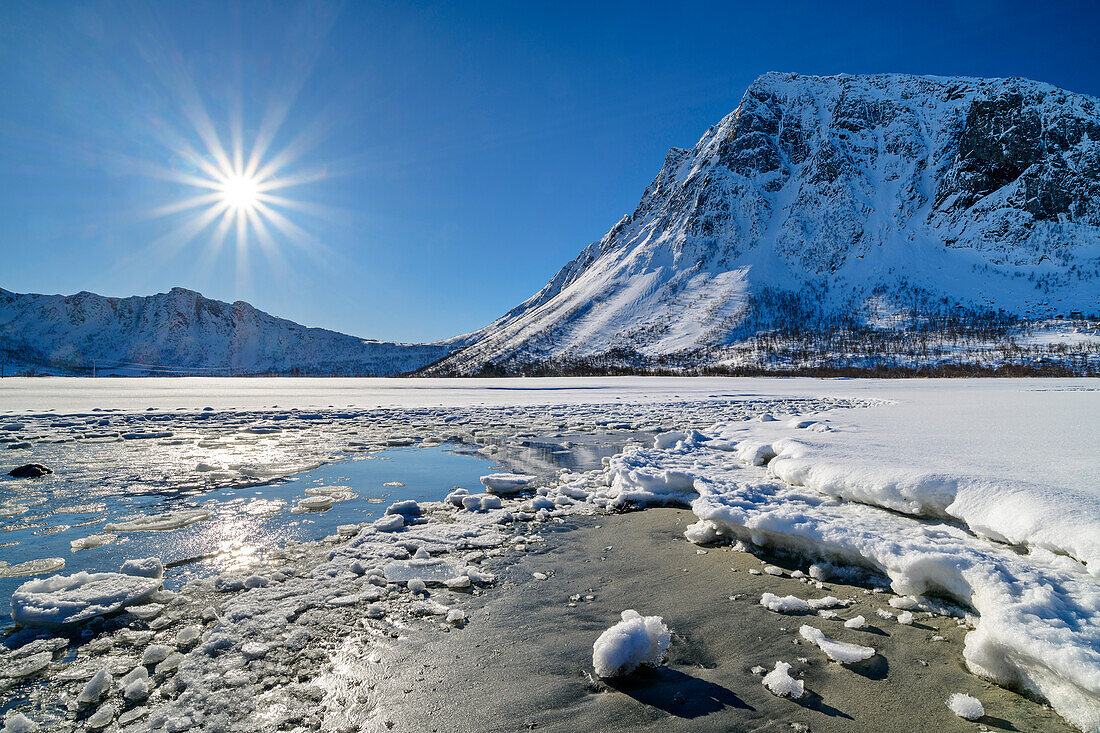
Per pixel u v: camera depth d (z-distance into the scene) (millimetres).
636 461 8156
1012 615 2857
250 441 12586
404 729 2568
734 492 5711
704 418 18016
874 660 3094
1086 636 2604
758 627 3529
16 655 3221
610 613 3805
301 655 3232
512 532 5750
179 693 2879
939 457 5613
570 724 2582
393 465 9727
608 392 33875
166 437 13188
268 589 4215
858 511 4957
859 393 29594
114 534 5617
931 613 3586
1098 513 3438
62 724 2637
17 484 7938
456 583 4297
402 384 49562
